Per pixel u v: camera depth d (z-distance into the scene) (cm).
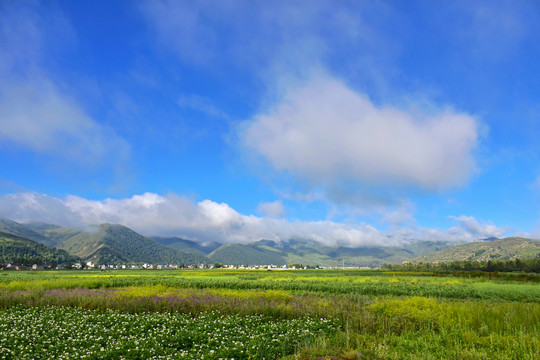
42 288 3741
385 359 1377
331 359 1369
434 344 1577
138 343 1507
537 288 5016
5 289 3728
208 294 3288
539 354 1330
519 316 1981
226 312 2322
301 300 2964
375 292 4375
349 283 5566
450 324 1855
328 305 2462
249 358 1362
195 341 1620
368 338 1688
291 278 7731
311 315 2195
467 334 1653
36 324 1892
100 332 1744
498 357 1345
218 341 1590
